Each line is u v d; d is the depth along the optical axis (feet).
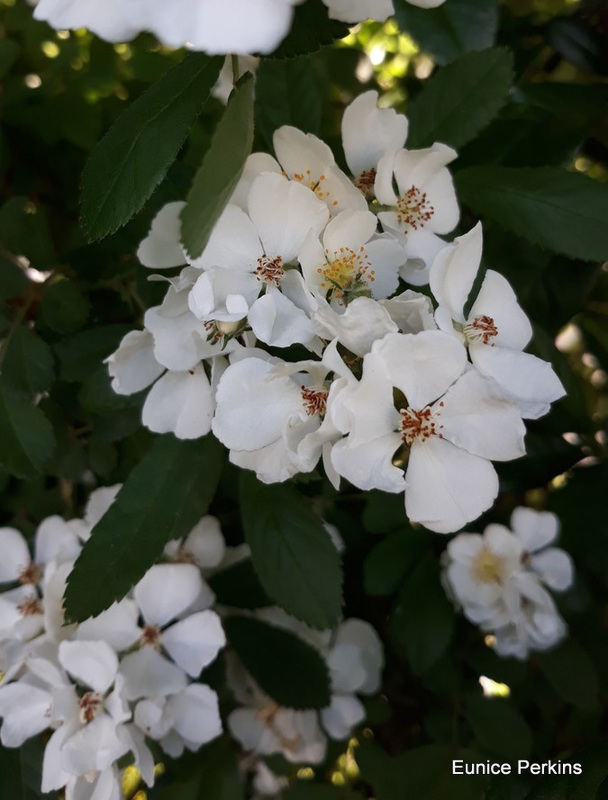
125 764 0.50
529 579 0.60
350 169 0.49
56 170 0.70
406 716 0.70
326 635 0.62
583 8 0.69
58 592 0.52
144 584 0.54
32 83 0.74
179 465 0.45
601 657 0.68
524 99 0.62
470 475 0.38
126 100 0.70
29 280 0.57
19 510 0.64
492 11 0.58
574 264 0.61
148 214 0.49
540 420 0.59
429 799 0.57
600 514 0.62
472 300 0.45
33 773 0.55
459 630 0.65
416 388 0.37
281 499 0.47
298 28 0.33
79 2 0.26
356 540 0.64
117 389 0.46
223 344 0.42
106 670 0.49
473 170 0.51
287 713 0.63
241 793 0.60
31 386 0.53
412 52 0.81
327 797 0.62
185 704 0.53
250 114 0.33
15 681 0.53
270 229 0.41
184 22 0.24
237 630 0.58
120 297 0.59
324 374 0.39
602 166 0.70
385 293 0.41
